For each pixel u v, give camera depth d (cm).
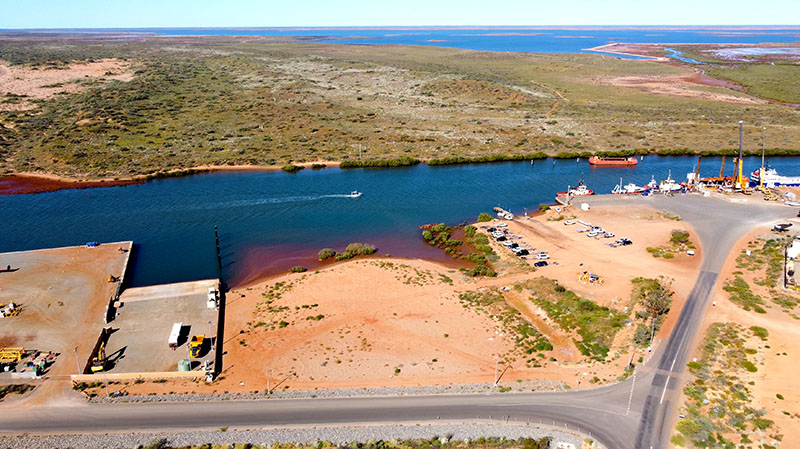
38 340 6712
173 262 9294
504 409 5406
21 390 5769
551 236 10156
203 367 6150
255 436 5069
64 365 6222
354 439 5025
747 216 10900
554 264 8862
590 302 7456
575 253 9312
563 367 6091
